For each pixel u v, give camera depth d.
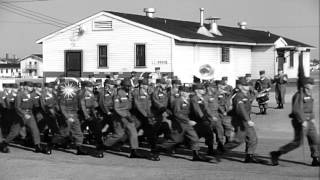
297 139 10.46
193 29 34.25
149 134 13.09
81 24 30.98
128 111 12.57
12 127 13.50
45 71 32.06
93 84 14.82
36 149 13.45
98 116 13.54
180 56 28.95
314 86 9.93
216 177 9.72
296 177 9.51
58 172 10.55
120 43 29.91
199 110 11.90
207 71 22.45
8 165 11.41
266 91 20.48
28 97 13.39
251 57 36.59
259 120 17.59
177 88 12.52
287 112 19.77
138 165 11.29
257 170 10.37
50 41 31.92
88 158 12.38
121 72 29.78
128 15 31.72
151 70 28.92
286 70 36.41
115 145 13.52
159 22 32.91
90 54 30.84
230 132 13.09
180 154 12.80
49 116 13.78
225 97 13.70
